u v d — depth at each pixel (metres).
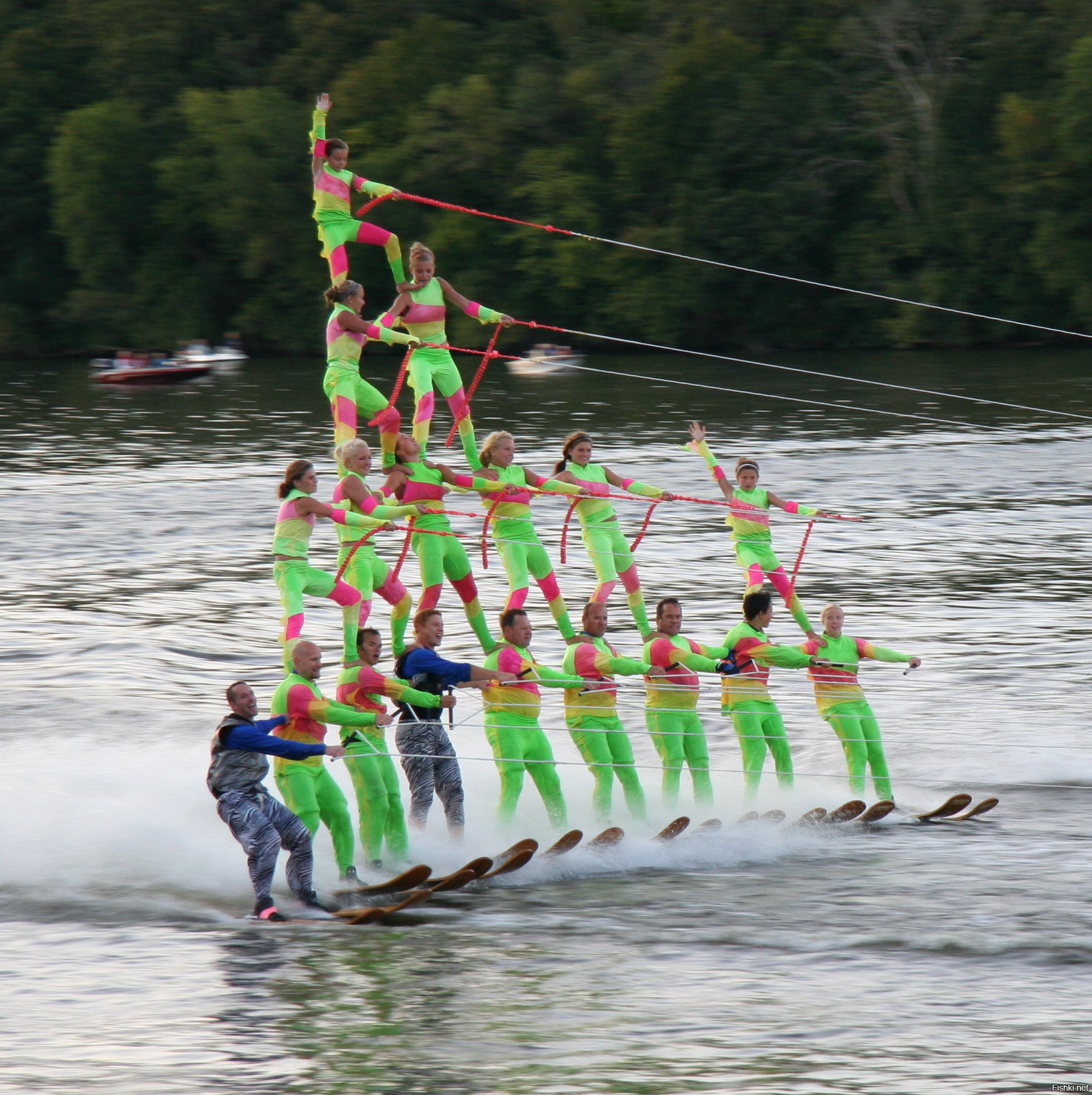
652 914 53.16
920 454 166.25
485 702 61.47
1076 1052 41.75
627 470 156.12
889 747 73.69
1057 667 85.38
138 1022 44.19
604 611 63.47
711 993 46.06
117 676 85.81
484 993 46.16
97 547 123.88
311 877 54.72
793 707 81.25
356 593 59.69
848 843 61.31
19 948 49.91
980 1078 40.34
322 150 63.16
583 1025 43.84
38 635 95.62
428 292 63.47
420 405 62.59
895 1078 40.38
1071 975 47.22
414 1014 44.62
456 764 59.62
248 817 52.31
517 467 64.88
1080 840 60.94
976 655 88.50
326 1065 41.34
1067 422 186.50
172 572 114.56
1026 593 102.88
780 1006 45.03
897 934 50.81
